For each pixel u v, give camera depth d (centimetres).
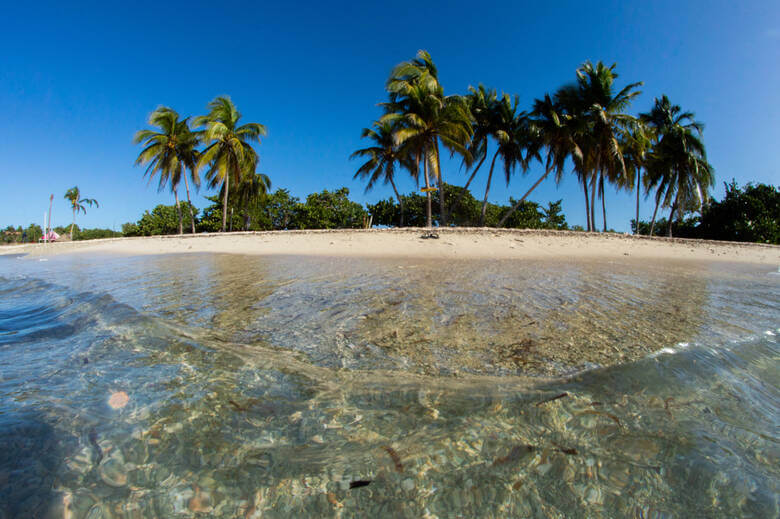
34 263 884
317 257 905
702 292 433
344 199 3250
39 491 106
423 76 1722
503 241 1199
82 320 300
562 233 1352
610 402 162
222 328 276
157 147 2203
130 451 126
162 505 104
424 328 277
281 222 3481
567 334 262
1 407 152
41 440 129
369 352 227
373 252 1023
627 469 120
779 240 2208
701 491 111
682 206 2297
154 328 274
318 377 189
